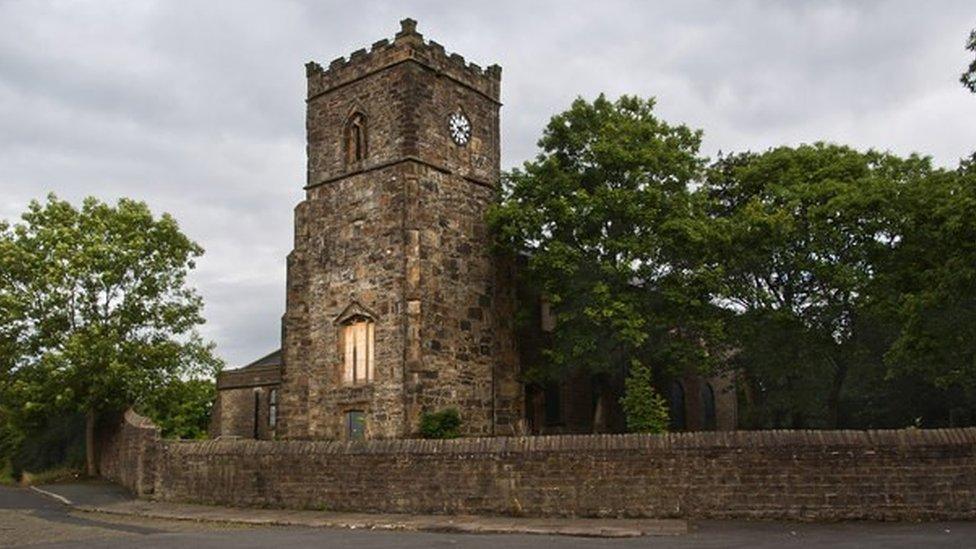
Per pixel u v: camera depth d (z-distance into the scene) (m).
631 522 23.31
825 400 46.44
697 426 56.47
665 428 30.97
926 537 18.98
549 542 20.20
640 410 31.00
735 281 40.94
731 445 23.69
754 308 40.75
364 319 40.59
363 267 40.91
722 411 61.75
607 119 41.16
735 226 39.59
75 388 43.59
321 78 44.47
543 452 25.50
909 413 46.25
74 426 48.31
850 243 38.69
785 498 22.98
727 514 23.39
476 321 41.75
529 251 43.03
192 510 30.09
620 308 37.25
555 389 47.16
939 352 33.00
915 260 36.00
